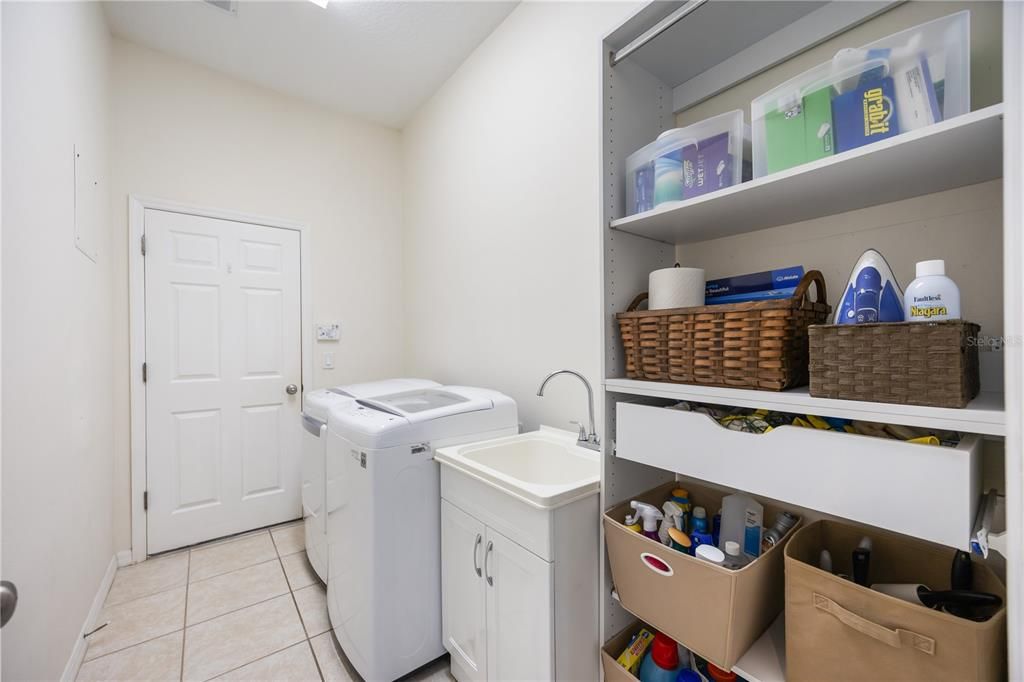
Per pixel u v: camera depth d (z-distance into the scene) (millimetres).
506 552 1177
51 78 1312
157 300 2301
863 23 994
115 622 1741
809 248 1078
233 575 2094
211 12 2057
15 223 1046
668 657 1059
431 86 2658
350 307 2941
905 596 765
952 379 632
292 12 2064
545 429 1775
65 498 1382
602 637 1156
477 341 2320
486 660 1264
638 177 1134
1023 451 543
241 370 2545
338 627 1558
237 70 2488
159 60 2328
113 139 2188
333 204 2889
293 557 2266
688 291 1066
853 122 778
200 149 2436
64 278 1397
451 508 1414
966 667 610
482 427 1622
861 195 912
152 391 2283
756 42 1149
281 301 2682
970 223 855
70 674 1412
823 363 760
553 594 1059
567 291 1770
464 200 2428
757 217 1064
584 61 1686
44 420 1208
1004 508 726
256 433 2592
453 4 2018
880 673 690
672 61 1216
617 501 1168
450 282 2566
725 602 836
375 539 1346
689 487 1293
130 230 2223
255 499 2590
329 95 2746
